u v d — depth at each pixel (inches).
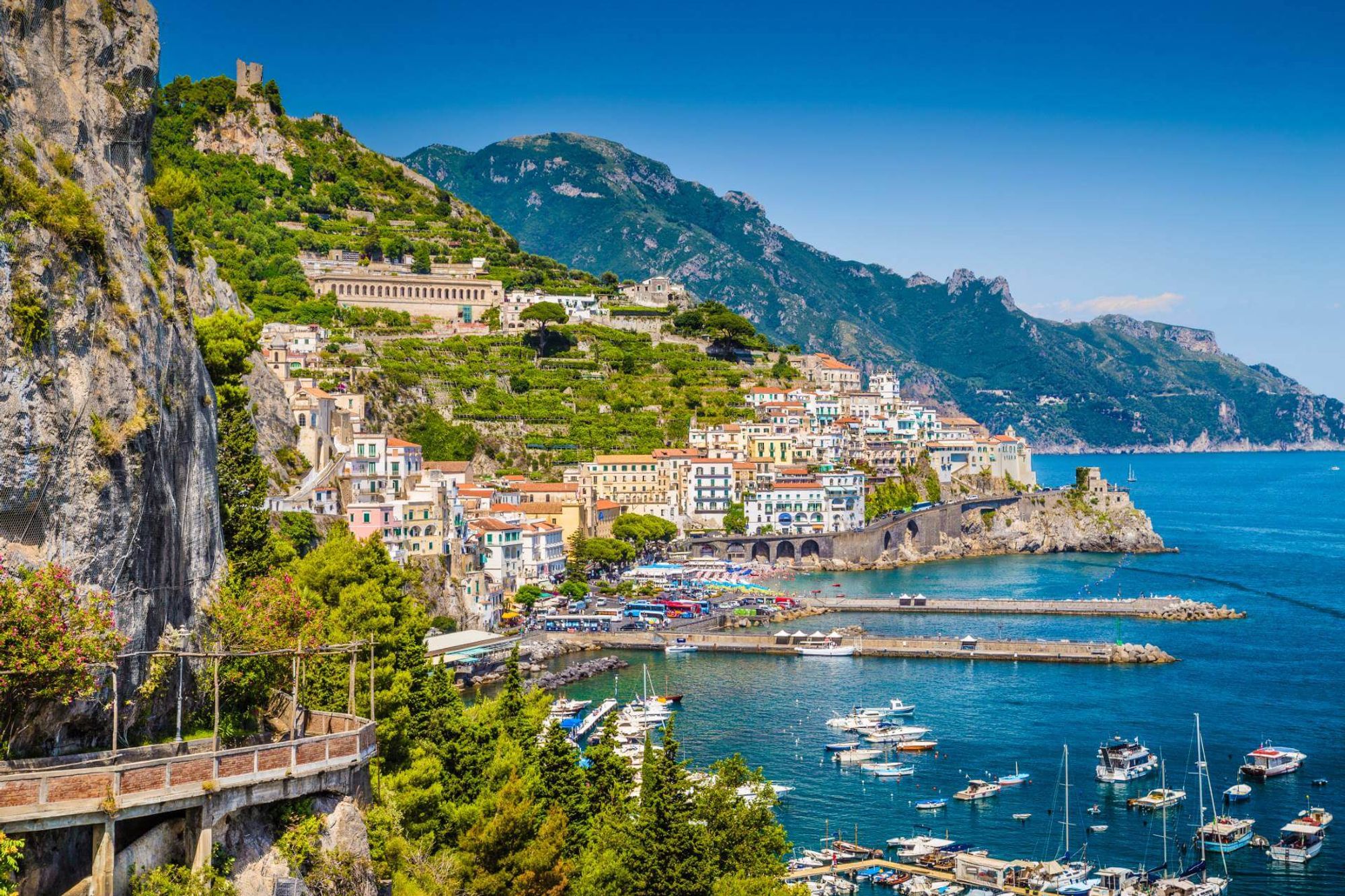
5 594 2276.1
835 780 7101.4
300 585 4589.1
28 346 2422.5
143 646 2741.1
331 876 2672.2
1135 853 6072.8
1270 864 5944.9
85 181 2790.4
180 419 3019.2
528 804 3880.4
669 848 3954.2
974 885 5644.7
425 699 4483.3
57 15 2883.9
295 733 3006.9
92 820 2263.8
